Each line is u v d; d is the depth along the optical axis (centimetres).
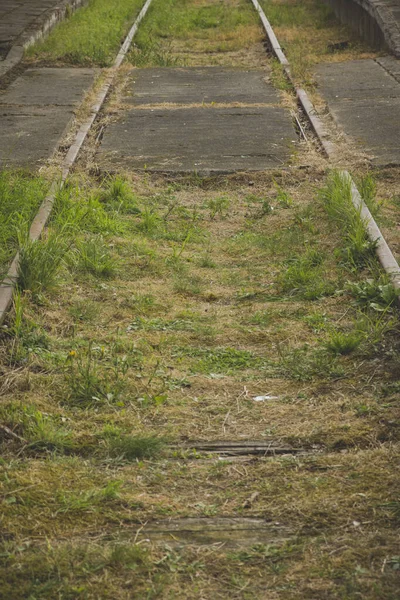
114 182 1064
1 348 657
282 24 2484
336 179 1020
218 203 1042
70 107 1507
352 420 569
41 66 1923
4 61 1900
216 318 746
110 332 711
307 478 505
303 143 1284
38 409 580
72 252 849
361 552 435
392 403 584
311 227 940
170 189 1109
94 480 504
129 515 473
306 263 845
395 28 1984
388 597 405
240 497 492
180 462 532
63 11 2606
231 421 580
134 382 621
